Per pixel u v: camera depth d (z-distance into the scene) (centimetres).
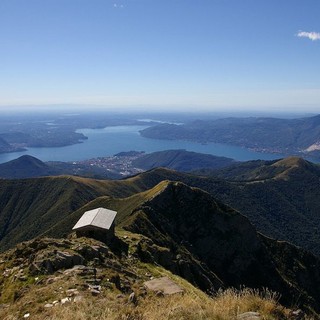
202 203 11244
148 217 9394
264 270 10644
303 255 12781
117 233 5778
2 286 2508
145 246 5378
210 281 7000
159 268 4472
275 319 1248
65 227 14050
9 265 2858
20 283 2442
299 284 11581
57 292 2000
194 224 10694
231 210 11412
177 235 10075
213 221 10888
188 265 6562
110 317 1417
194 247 10156
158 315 1338
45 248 3050
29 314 1759
